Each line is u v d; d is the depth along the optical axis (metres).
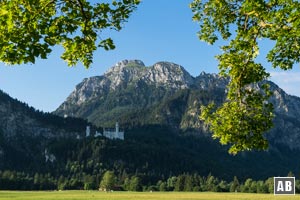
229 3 19.62
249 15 18.11
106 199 137.88
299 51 18.38
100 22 14.57
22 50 12.81
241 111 19.98
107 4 14.45
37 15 13.34
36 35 13.02
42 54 13.05
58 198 138.88
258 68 19.89
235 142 19.89
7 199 131.88
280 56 18.72
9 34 12.76
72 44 14.43
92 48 15.05
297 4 15.77
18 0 13.05
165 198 151.00
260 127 19.81
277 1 16.61
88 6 14.29
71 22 13.90
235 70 19.67
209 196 175.88
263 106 20.00
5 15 12.59
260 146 19.88
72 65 15.52
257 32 18.14
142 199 141.25
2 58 12.94
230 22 20.00
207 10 20.08
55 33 13.62
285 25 16.61
